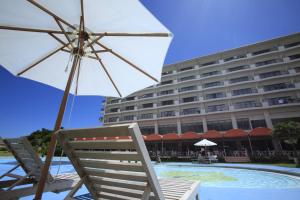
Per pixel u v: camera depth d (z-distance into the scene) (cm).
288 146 2348
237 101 2948
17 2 216
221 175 1051
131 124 127
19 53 277
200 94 3312
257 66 3006
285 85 2686
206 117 3102
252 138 2344
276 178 901
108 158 162
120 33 249
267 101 2723
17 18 236
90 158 176
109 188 189
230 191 559
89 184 196
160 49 262
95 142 160
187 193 246
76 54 235
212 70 3416
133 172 160
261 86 2850
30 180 343
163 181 332
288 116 2520
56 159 1878
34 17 239
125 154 149
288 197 482
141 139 132
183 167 1508
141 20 226
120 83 333
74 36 262
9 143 353
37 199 148
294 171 917
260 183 746
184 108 3375
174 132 3316
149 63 289
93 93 347
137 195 175
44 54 291
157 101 3759
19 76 301
